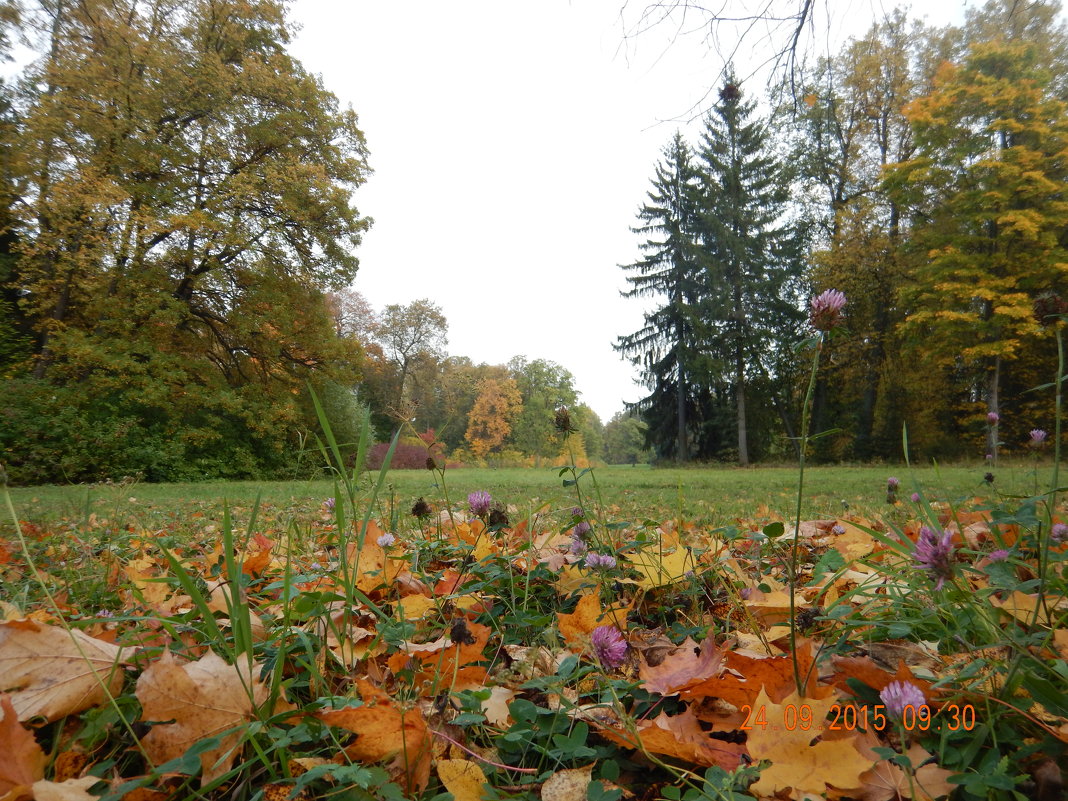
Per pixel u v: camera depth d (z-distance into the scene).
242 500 6.85
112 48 16.78
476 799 0.79
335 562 2.06
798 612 1.26
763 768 0.79
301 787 0.70
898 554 1.32
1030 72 19.22
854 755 0.79
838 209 26.03
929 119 20.12
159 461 15.76
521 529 2.73
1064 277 19.36
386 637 1.21
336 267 21.00
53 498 7.71
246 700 0.89
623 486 10.11
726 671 1.10
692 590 1.67
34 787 0.72
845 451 27.59
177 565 0.98
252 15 19.80
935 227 22.11
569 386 70.31
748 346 29.44
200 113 18.66
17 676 0.90
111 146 17.48
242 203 18.62
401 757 0.85
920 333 22.42
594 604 1.40
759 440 30.98
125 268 17.52
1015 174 18.95
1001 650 1.04
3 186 16.72
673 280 33.53
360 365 21.67
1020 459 16.42
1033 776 0.79
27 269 16.53
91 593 1.76
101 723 0.90
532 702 1.11
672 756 0.92
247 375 20.83
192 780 0.84
